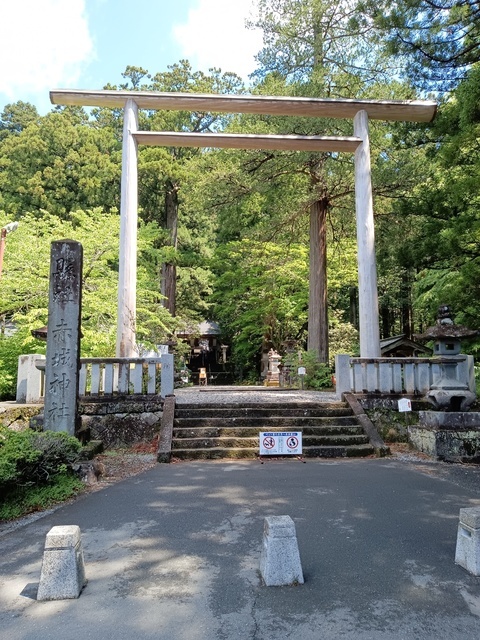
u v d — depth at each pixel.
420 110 9.96
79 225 18.45
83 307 11.06
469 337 7.24
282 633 2.43
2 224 12.08
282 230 16.38
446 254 10.41
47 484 4.96
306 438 7.23
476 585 2.95
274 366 19.42
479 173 9.07
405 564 3.25
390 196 13.92
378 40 10.12
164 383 8.10
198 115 23.38
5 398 10.26
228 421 7.66
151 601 2.77
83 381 7.94
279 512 4.35
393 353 16.33
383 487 5.21
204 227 26.48
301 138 9.91
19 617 2.63
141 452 7.25
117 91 9.65
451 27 8.52
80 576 2.93
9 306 10.64
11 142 20.14
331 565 3.23
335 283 20.03
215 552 3.46
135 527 4.00
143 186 22.16
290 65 13.66
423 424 7.53
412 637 2.39
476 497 4.83
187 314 26.66
